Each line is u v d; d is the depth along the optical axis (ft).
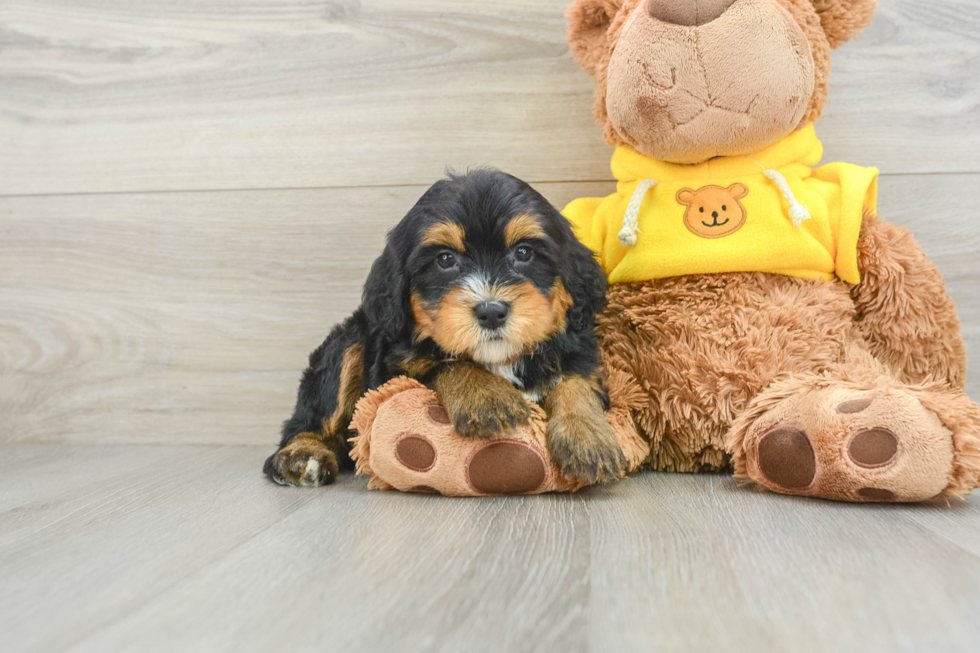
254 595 1.42
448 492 1.99
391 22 2.73
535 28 2.68
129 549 1.65
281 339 2.80
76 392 2.87
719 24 2.07
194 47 2.80
